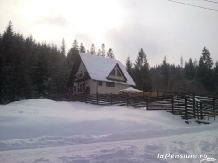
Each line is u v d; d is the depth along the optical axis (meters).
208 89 64.06
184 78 78.75
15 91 40.72
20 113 15.65
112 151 7.63
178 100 21.83
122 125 14.43
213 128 16.48
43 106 24.16
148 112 20.28
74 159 6.64
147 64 71.69
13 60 44.00
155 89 80.19
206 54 67.88
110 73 40.81
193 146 8.83
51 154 7.58
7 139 10.32
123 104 25.95
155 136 12.44
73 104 28.77
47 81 49.78
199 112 21.95
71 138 10.63
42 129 11.98
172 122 18.16
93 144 9.65
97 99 29.56
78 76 41.53
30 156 7.35
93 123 13.84
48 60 58.12
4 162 6.53
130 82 43.62
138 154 7.24
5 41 50.34
